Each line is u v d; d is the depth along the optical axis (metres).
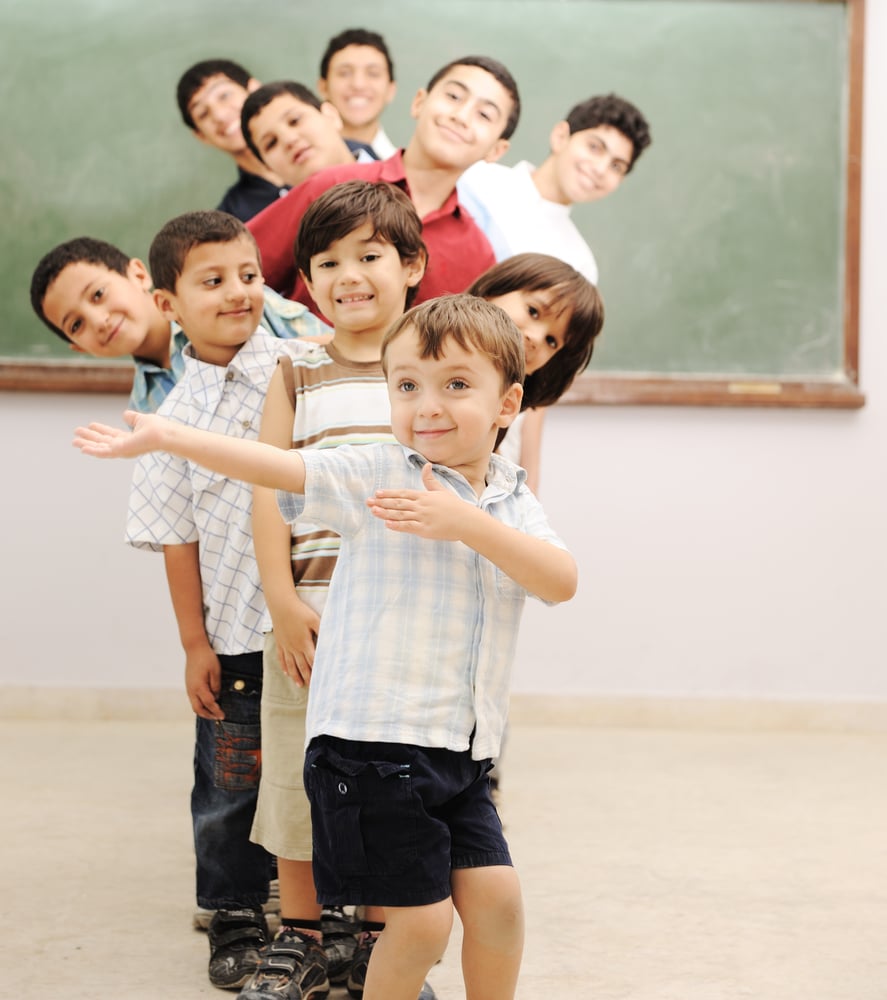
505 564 1.25
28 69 3.38
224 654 1.70
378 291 1.64
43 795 2.59
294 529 1.61
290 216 3.08
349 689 1.24
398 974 1.23
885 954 1.72
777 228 3.50
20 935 1.77
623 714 3.53
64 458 3.47
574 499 3.53
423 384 1.30
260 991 1.46
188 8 3.38
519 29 3.40
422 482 1.30
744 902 1.95
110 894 1.96
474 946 1.27
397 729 1.22
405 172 3.30
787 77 3.48
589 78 3.43
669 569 3.55
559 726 3.52
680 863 2.16
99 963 1.67
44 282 2.97
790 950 1.73
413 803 1.21
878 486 3.56
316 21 3.37
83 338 2.99
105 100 3.39
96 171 3.40
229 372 1.75
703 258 3.49
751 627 3.55
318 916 1.56
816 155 3.49
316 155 3.36
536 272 2.04
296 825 1.54
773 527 3.55
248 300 1.77
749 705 3.54
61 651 3.49
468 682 1.27
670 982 1.61
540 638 3.54
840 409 3.54
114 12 3.38
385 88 3.36
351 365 1.65
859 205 3.50
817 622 3.56
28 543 3.48
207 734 1.72
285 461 1.25
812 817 2.49
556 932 1.80
